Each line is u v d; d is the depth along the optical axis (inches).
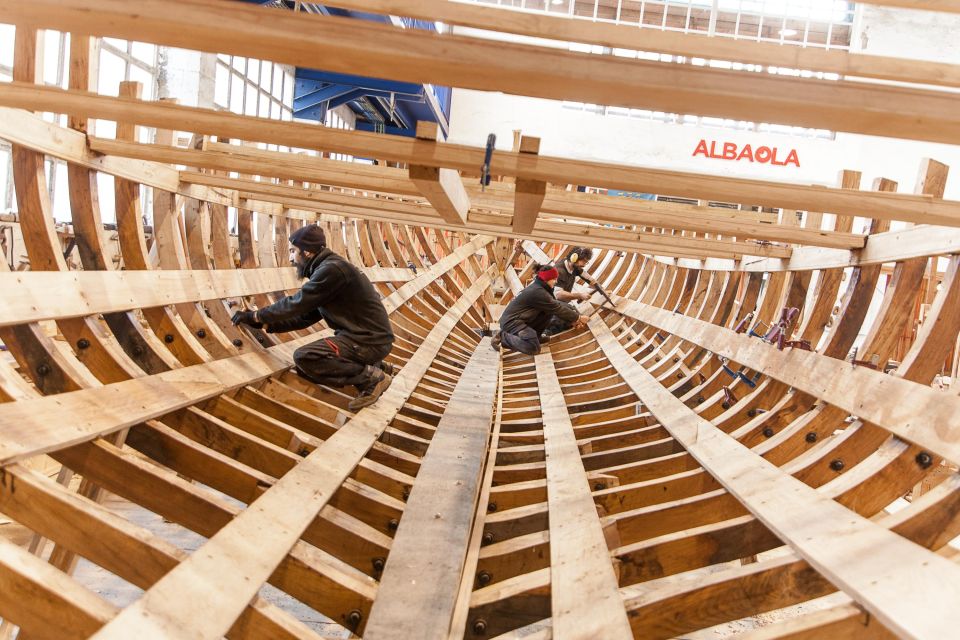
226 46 62.8
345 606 81.7
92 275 129.9
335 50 61.6
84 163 132.6
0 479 76.7
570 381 246.5
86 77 125.5
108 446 94.0
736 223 136.3
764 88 62.9
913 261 131.3
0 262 111.0
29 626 62.0
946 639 58.7
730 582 76.3
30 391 98.4
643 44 66.7
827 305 164.1
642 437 159.8
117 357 125.1
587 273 416.5
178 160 130.0
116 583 138.0
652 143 633.0
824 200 92.5
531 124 637.9
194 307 170.2
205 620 65.3
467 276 424.5
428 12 67.1
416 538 101.0
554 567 86.4
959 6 59.8
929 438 97.3
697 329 225.3
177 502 90.7
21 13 58.3
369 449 135.3
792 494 99.1
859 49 586.2
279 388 158.9
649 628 75.3
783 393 158.9
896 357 322.0
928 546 85.3
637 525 103.7
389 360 229.1
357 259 306.5
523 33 67.3
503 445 166.7
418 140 91.7
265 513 91.2
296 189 177.5
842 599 154.9
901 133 68.9
